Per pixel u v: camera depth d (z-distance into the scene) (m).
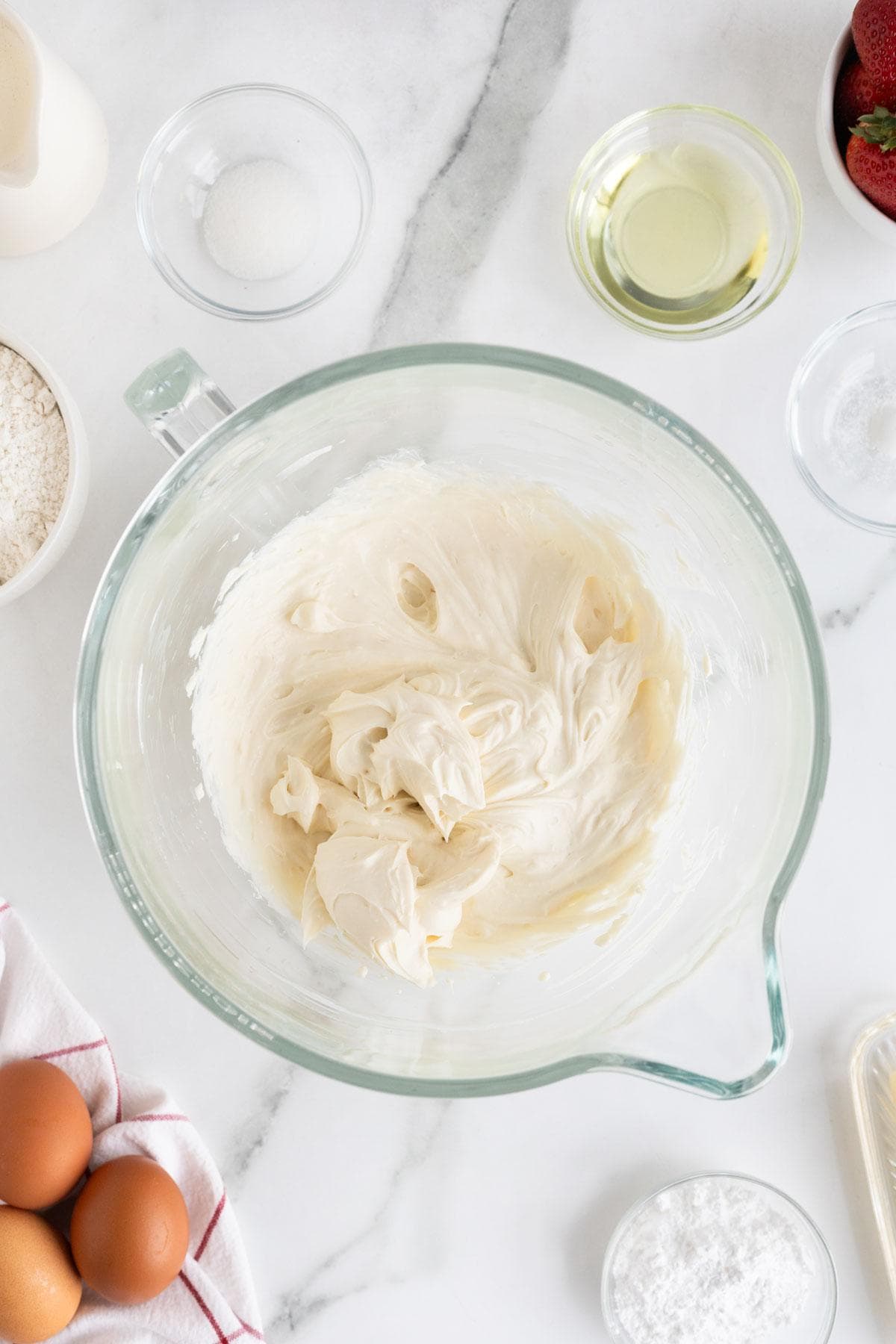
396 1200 0.80
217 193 0.80
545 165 0.79
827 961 0.80
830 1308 0.80
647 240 0.79
